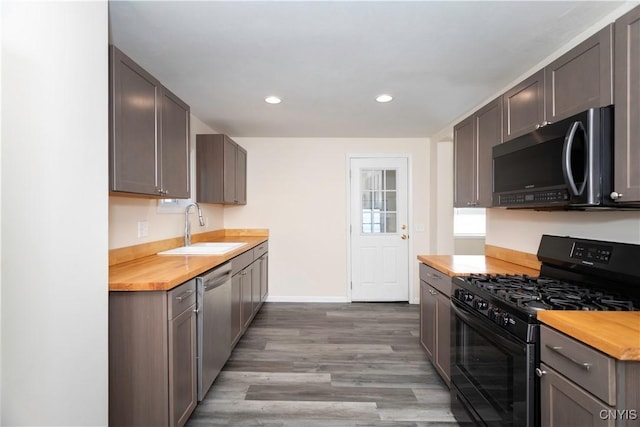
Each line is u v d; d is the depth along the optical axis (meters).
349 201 4.51
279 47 1.98
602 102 1.39
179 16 1.65
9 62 0.95
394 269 4.54
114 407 1.62
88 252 1.29
